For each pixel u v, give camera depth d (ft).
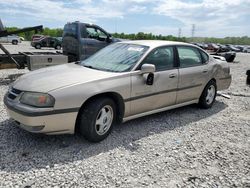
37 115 11.30
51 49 95.76
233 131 15.99
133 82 14.01
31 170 10.36
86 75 13.16
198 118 18.10
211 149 13.29
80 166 10.87
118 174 10.48
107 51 16.74
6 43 119.24
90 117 12.49
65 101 11.68
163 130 15.46
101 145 12.91
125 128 15.34
